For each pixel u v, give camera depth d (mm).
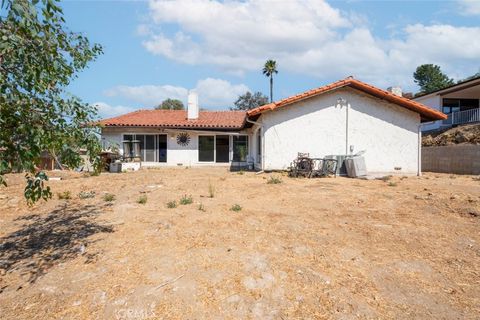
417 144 15555
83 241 5406
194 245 5020
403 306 3461
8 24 3027
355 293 3699
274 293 3688
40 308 3594
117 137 22891
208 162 23266
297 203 7887
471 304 3502
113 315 3373
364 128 15539
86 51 4402
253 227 5863
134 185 11023
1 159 3168
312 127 15469
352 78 15328
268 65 48969
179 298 3604
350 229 5797
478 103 27656
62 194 9242
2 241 5727
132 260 4578
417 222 6230
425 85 75250
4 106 3254
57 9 3094
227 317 3291
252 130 21969
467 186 10469
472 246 5031
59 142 3861
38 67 3320
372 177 13586
